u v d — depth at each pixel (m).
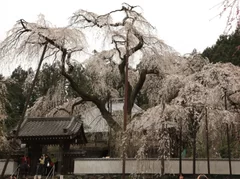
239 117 15.79
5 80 17.50
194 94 14.88
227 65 16.19
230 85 14.56
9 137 17.64
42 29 17.12
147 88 24.95
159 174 16.41
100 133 28.97
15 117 31.28
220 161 17.38
